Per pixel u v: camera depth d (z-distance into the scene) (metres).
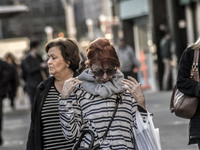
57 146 9.25
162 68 35.62
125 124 8.05
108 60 7.93
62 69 9.35
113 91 7.97
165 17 35.66
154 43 35.75
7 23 108.88
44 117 9.23
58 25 124.44
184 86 9.88
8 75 20.09
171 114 23.23
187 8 34.22
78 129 8.10
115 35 45.44
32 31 117.12
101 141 7.94
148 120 8.22
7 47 60.53
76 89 8.08
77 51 9.48
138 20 42.34
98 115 7.98
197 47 9.91
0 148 18.73
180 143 16.62
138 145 8.23
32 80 25.45
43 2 123.12
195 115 9.93
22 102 40.12
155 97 31.41
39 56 25.72
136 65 27.89
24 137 21.11
